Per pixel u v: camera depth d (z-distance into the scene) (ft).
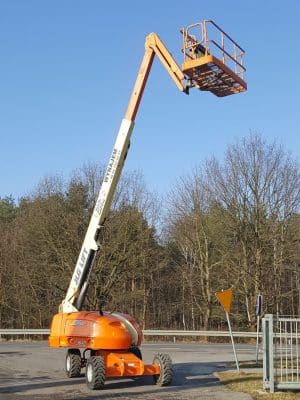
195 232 141.79
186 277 147.74
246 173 130.11
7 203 190.70
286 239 128.67
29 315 142.72
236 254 130.31
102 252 125.29
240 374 53.93
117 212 131.85
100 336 45.52
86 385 46.44
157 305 165.68
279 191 128.98
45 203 133.59
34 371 58.34
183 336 128.06
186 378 52.49
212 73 44.78
